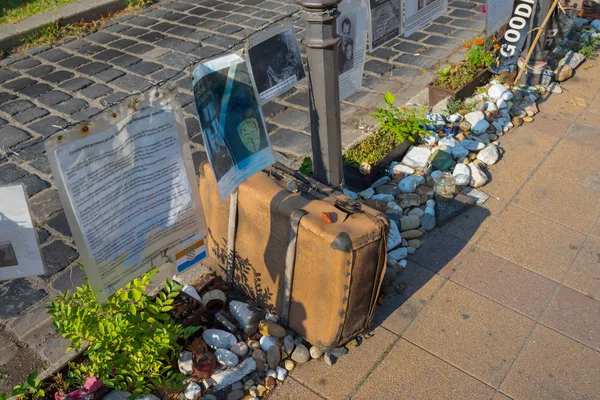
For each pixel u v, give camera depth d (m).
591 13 8.51
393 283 4.27
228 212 3.88
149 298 3.54
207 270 4.36
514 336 3.85
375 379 3.60
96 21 8.95
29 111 6.64
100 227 2.73
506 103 6.27
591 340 3.81
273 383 3.58
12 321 4.11
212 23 8.73
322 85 3.65
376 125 6.13
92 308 3.27
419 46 7.83
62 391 3.39
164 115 2.84
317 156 3.99
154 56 7.80
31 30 8.31
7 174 5.59
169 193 3.04
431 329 3.92
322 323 3.57
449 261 4.47
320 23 3.43
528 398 3.46
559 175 5.36
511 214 4.91
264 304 3.94
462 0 9.22
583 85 6.80
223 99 3.13
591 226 4.77
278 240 3.59
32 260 2.69
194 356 3.55
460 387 3.53
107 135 2.61
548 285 4.24
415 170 5.34
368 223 3.35
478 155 5.53
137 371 3.22
